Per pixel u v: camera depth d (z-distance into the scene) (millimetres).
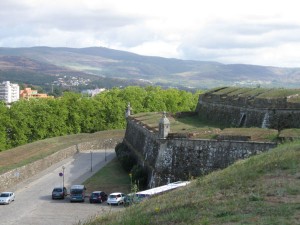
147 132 68000
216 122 75875
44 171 77375
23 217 46812
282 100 57469
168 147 54312
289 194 22266
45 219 45469
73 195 54156
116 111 127250
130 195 38062
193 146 52219
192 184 31875
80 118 122562
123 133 116625
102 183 65000
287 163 28391
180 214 21531
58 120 116500
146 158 64438
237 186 25594
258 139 47781
